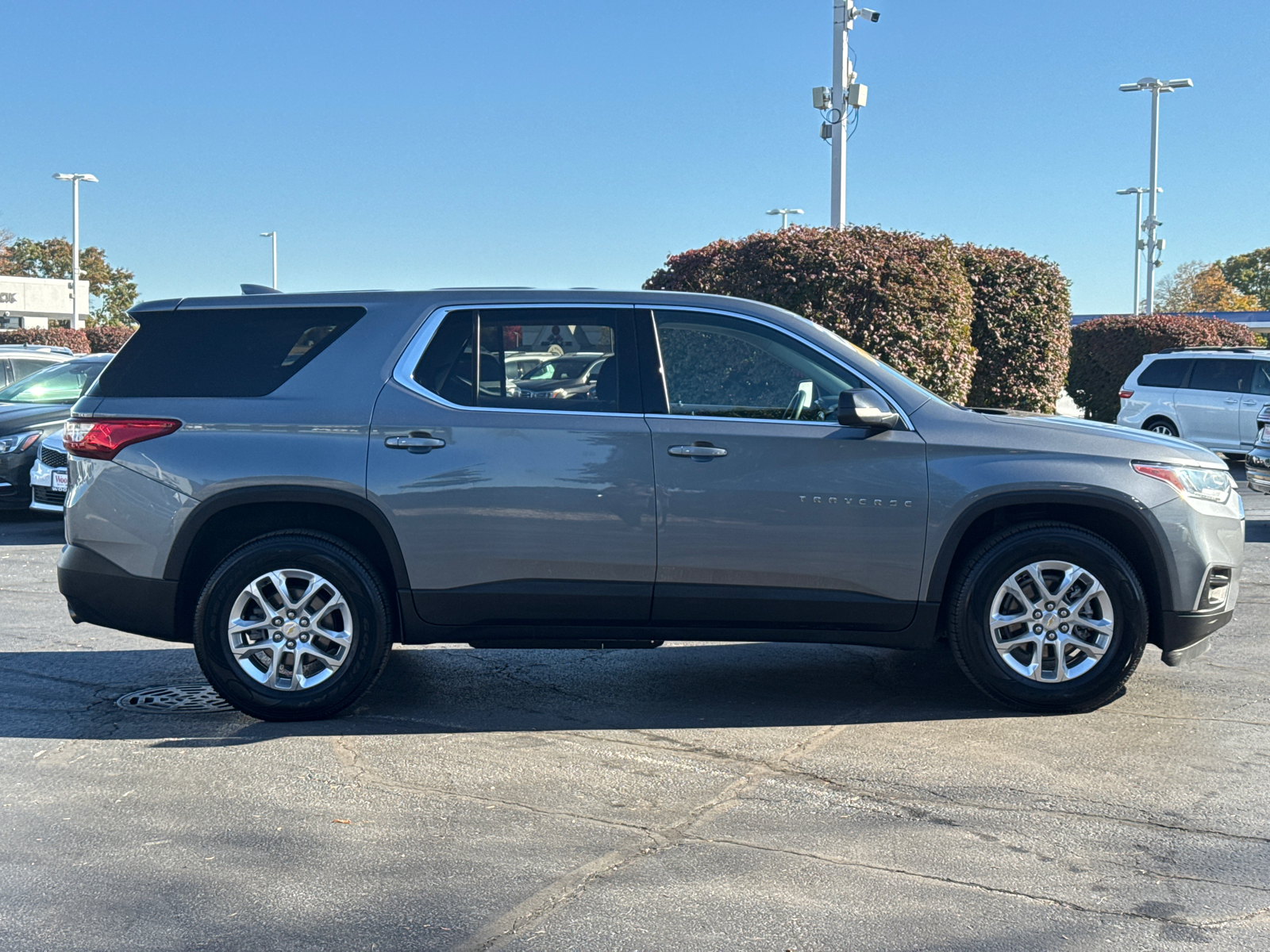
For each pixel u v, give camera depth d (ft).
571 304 17.69
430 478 17.06
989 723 17.31
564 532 17.06
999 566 17.21
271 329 17.81
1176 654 17.61
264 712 17.34
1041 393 58.08
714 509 16.98
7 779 15.06
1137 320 81.71
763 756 15.88
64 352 54.60
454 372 17.44
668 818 13.64
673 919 11.07
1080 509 17.67
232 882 11.95
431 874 12.10
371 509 17.07
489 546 17.10
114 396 17.70
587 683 19.84
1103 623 17.31
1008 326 56.54
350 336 17.65
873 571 17.13
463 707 18.38
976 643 17.40
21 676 20.38
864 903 11.39
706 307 17.74
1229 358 59.41
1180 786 14.61
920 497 17.03
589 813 13.79
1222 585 17.69
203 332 17.87
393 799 14.30
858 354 17.71
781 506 17.01
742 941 10.62
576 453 17.03
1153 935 10.73
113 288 313.73
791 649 22.39
